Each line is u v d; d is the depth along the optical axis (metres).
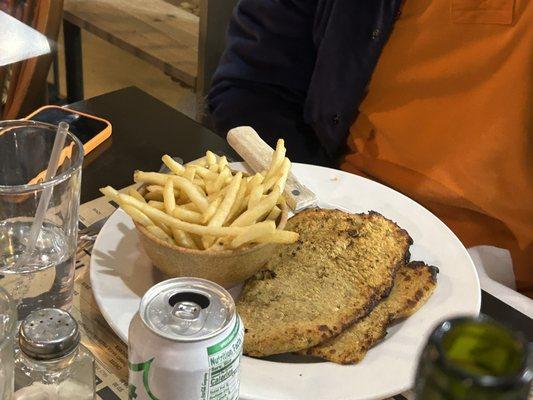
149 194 0.90
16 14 1.56
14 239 0.84
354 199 1.09
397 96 1.46
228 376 0.61
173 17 2.35
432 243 1.01
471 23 1.34
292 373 0.79
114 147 1.20
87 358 0.75
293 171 1.14
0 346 0.61
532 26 1.28
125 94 1.36
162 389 0.60
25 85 1.52
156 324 0.59
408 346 0.84
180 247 0.83
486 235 1.40
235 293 0.90
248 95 1.65
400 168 1.47
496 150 1.35
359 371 0.79
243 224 0.84
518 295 1.05
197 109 2.13
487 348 0.44
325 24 1.48
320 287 0.88
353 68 1.46
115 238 0.95
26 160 0.94
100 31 2.22
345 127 1.52
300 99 1.63
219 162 0.95
